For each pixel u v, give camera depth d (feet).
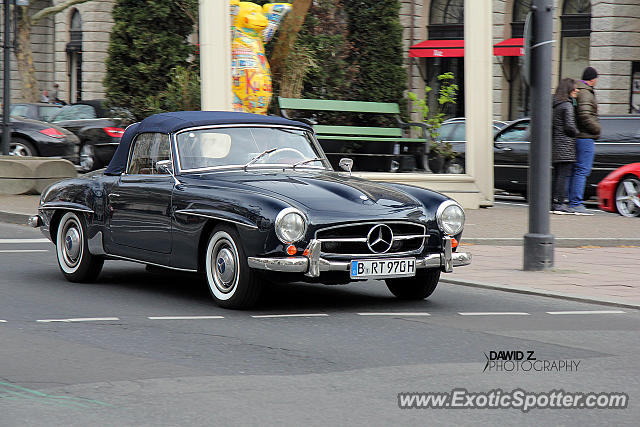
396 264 38.70
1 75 220.23
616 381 28.22
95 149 111.04
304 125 45.96
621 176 79.36
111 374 28.48
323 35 86.33
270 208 37.14
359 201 38.96
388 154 85.15
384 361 30.48
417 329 35.88
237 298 38.75
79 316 37.88
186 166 41.98
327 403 25.45
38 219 49.08
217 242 39.42
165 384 27.30
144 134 44.37
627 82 138.51
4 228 70.49
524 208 84.23
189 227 40.16
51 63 230.07
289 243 37.04
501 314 39.42
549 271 50.83
